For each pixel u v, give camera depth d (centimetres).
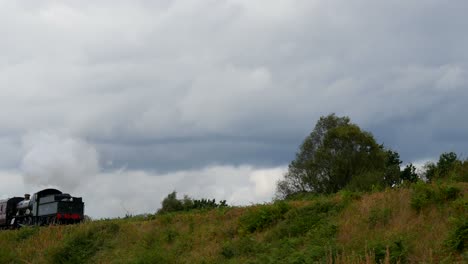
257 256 2019
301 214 2291
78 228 3002
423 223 1784
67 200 4159
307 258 1753
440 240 1622
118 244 2703
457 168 2352
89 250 2720
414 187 2084
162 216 2900
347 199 2238
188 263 2175
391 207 1989
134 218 3306
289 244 2005
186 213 3000
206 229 2552
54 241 2928
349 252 1695
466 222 1600
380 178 3859
